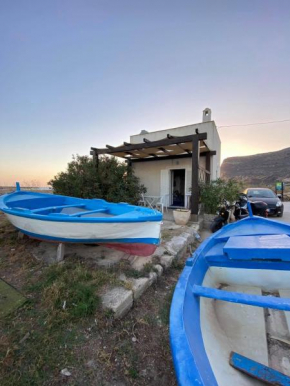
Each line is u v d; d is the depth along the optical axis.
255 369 1.23
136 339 1.83
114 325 1.95
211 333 1.53
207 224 6.93
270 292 2.27
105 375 1.47
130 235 3.02
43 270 2.92
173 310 1.21
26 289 2.46
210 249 2.64
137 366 1.56
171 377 1.49
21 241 4.17
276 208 8.68
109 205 4.50
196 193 6.32
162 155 9.52
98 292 2.26
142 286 2.49
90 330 1.86
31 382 1.36
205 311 1.74
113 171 8.55
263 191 9.88
